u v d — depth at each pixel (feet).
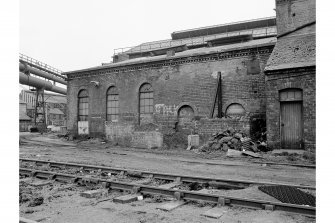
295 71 49.75
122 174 33.14
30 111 183.52
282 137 51.57
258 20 98.32
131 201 22.31
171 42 108.88
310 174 34.47
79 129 89.76
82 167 37.19
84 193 24.00
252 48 62.28
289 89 51.03
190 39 106.22
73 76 91.81
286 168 39.04
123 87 81.10
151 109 76.48
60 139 91.45
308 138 48.24
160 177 30.27
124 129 73.36
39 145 74.33
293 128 50.90
